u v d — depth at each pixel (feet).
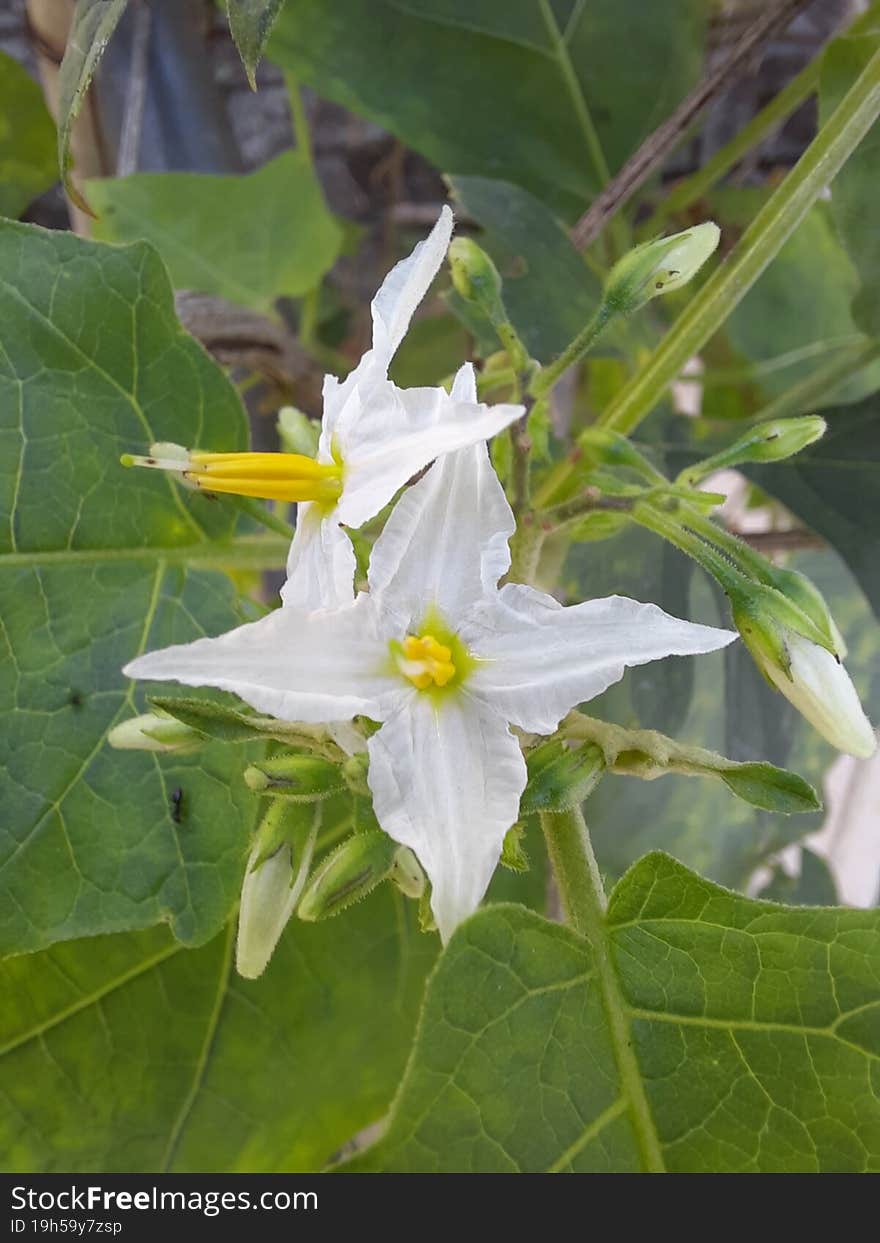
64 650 0.32
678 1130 0.29
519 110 0.42
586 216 0.39
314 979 0.37
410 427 0.25
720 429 0.46
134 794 0.32
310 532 0.27
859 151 0.36
